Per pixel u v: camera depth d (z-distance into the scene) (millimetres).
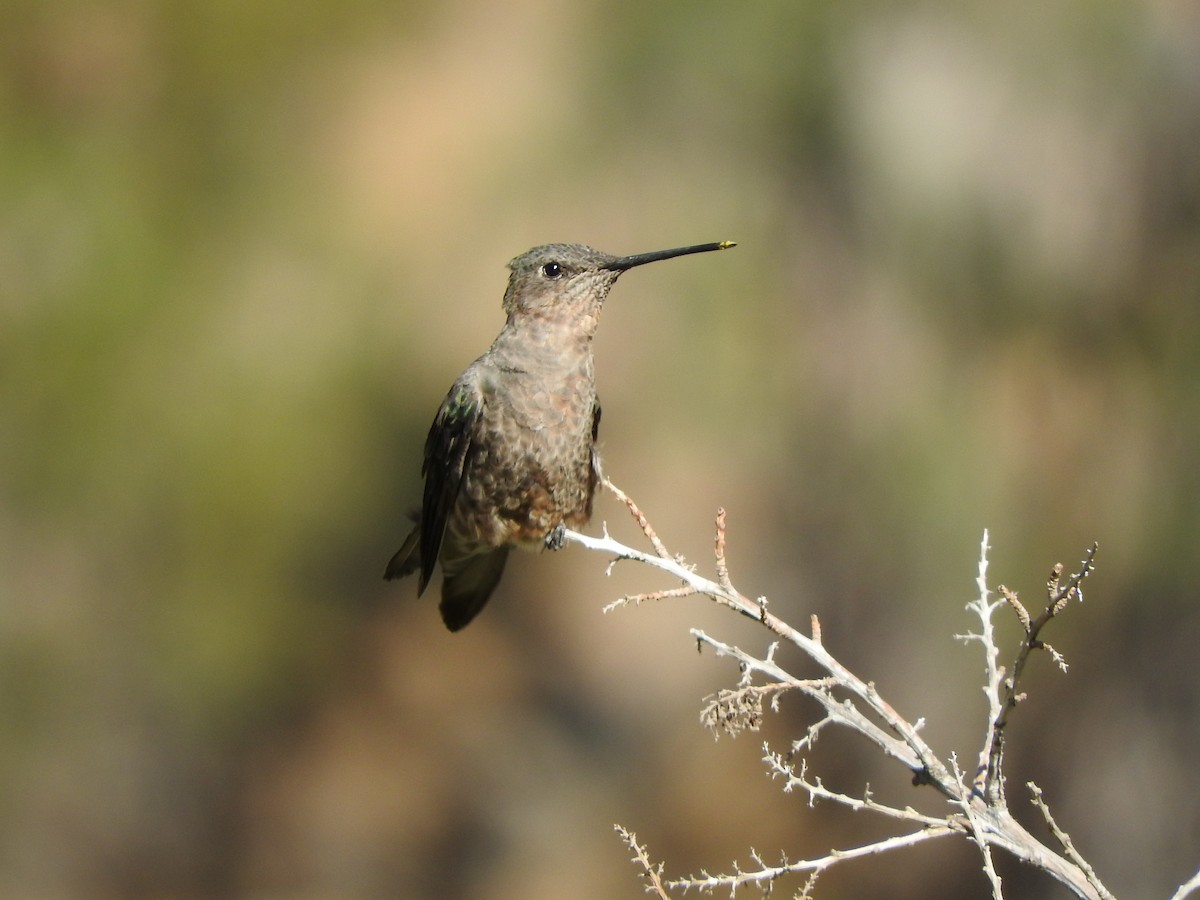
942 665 13461
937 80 14062
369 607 15930
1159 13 13797
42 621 13883
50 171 13336
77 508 13484
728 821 15047
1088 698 12875
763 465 14750
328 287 14391
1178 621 12625
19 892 13938
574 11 15055
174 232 13898
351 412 14484
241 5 14258
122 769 14695
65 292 13258
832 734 14648
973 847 13539
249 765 15375
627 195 14695
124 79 13953
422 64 15148
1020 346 13711
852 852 4160
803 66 14203
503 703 17000
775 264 14445
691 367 14648
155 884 14805
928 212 13992
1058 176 13820
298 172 14617
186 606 14109
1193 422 12977
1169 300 13375
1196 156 13555
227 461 13742
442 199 14883
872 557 13992
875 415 14070
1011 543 13219
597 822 15953
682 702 16547
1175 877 12273
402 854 15844
